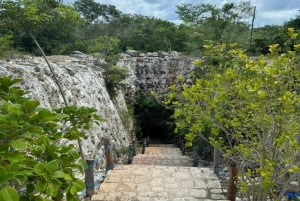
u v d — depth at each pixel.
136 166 6.63
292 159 3.15
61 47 13.99
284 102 2.90
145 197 4.77
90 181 4.68
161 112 17.11
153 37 22.17
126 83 14.74
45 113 1.36
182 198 4.76
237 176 4.18
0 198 0.97
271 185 3.17
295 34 3.18
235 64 3.37
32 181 1.34
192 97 3.50
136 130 15.67
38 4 4.59
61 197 1.52
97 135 8.12
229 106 3.54
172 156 10.55
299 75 2.96
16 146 1.20
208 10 18.62
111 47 13.97
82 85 8.67
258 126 3.30
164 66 16.67
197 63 3.99
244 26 16.89
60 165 1.48
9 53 7.70
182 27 22.42
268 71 2.89
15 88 1.68
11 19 4.40
